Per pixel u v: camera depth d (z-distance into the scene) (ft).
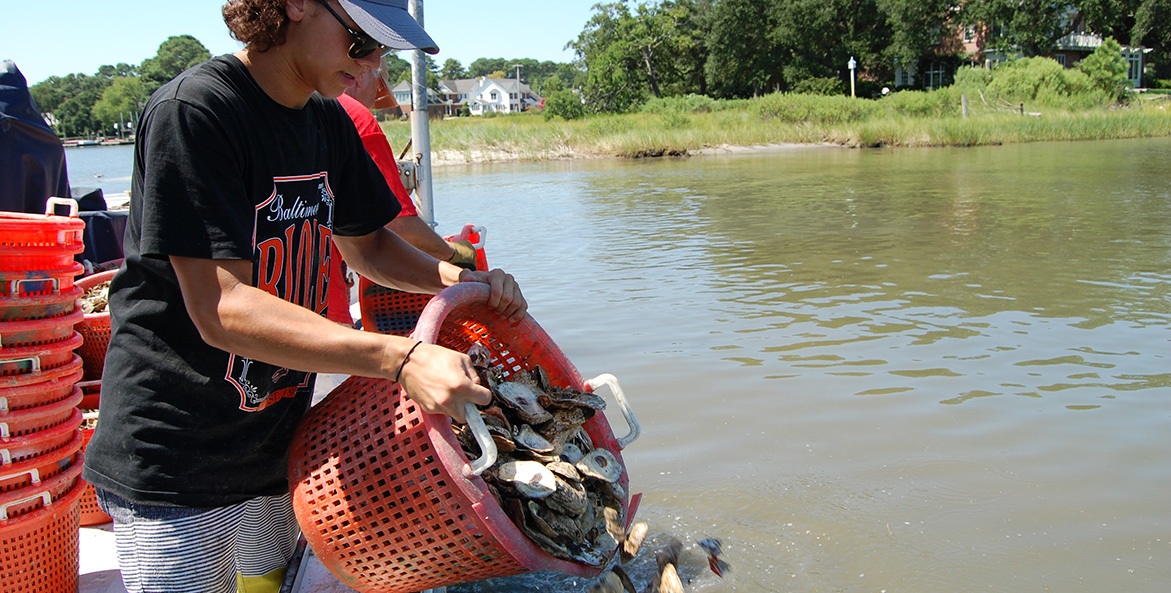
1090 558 9.44
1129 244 29.09
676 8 209.67
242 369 5.99
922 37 180.24
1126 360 16.29
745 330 19.13
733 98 203.21
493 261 29.78
